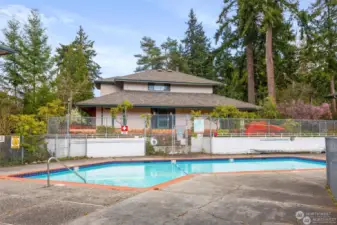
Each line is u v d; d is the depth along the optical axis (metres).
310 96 36.44
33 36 28.53
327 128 20.98
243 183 7.80
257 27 29.44
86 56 48.38
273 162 17.30
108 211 5.08
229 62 38.78
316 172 9.99
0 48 10.89
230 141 19.06
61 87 29.78
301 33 30.12
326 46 32.91
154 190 6.86
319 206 5.40
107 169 14.76
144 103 22.81
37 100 27.56
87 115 28.08
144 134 18.44
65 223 4.46
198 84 27.70
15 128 14.41
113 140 17.12
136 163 15.64
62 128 16.41
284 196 6.23
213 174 9.45
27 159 13.61
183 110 24.73
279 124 20.25
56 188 7.18
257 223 4.40
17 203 5.70
